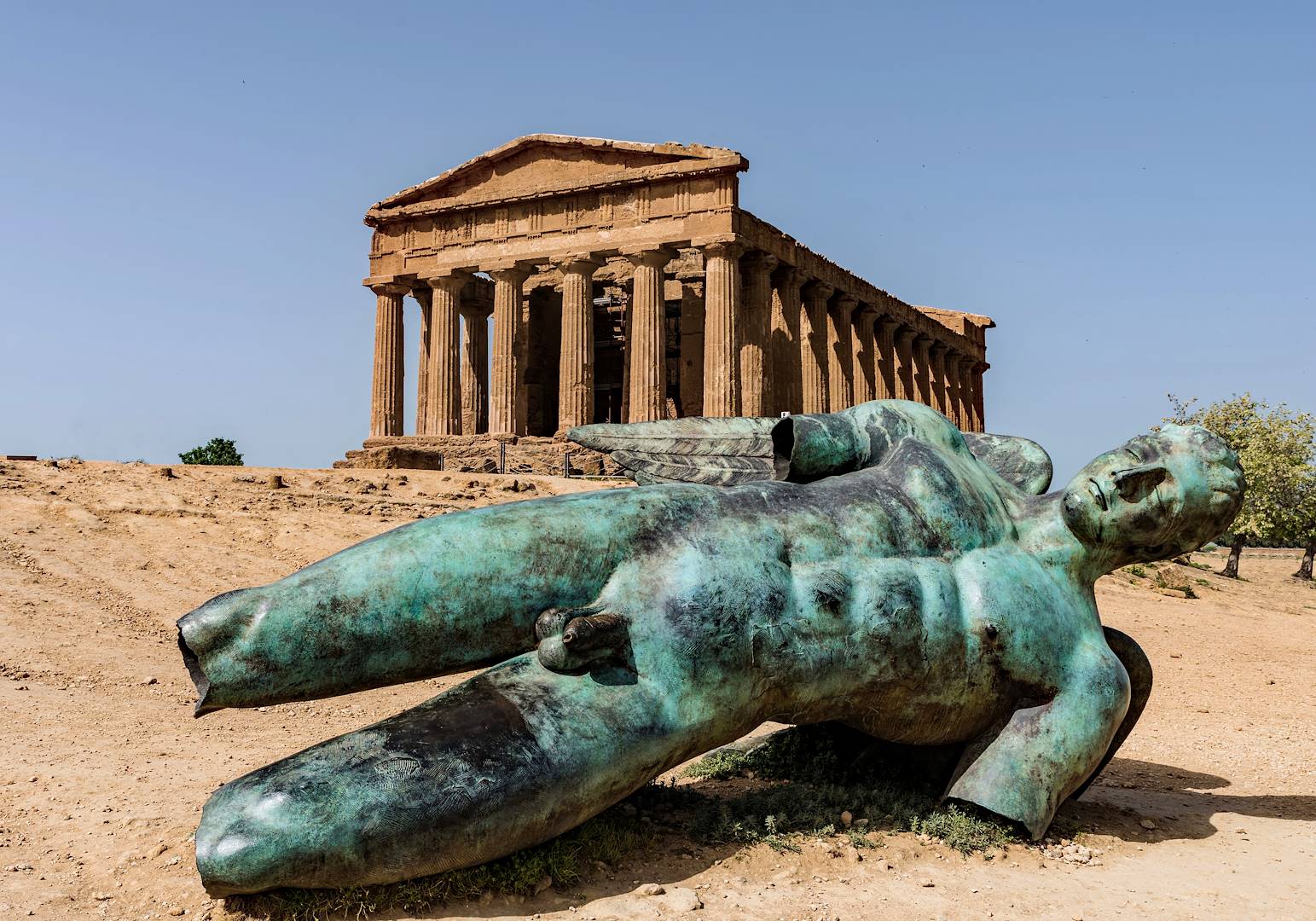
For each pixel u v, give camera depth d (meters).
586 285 47.47
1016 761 6.97
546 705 5.84
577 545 6.35
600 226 46.53
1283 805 9.18
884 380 58.44
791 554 6.66
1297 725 13.68
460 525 6.30
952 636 6.84
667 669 6.11
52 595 16.12
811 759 8.49
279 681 5.90
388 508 24.12
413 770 5.42
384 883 5.46
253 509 22.81
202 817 5.52
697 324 52.38
